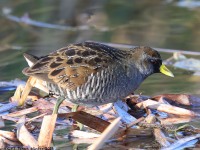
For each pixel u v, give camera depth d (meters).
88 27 19.03
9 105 12.59
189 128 11.41
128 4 21.16
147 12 20.47
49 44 17.38
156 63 11.91
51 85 11.29
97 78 11.10
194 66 15.32
